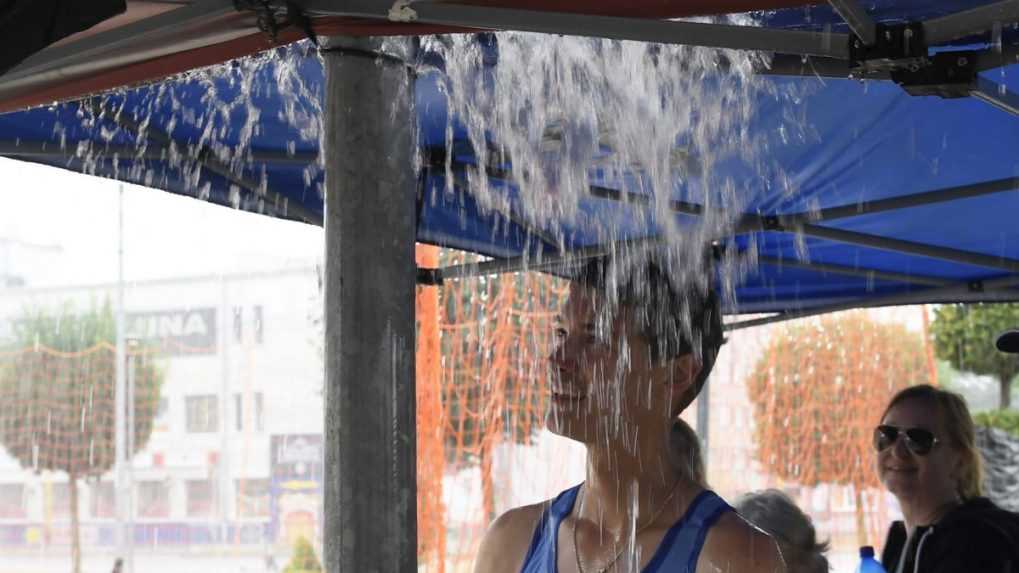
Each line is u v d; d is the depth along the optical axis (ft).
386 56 7.55
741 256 16.92
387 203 7.47
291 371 83.61
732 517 7.28
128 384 82.84
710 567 7.04
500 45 8.86
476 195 13.10
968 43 7.54
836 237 14.94
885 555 14.49
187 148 11.93
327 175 7.48
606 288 7.43
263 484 81.82
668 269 7.79
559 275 15.44
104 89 7.86
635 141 10.80
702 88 9.77
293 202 13.70
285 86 10.22
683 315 7.50
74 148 11.87
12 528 81.20
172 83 10.16
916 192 14.10
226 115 11.16
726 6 6.72
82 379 84.17
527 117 10.43
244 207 13.51
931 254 15.76
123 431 77.36
